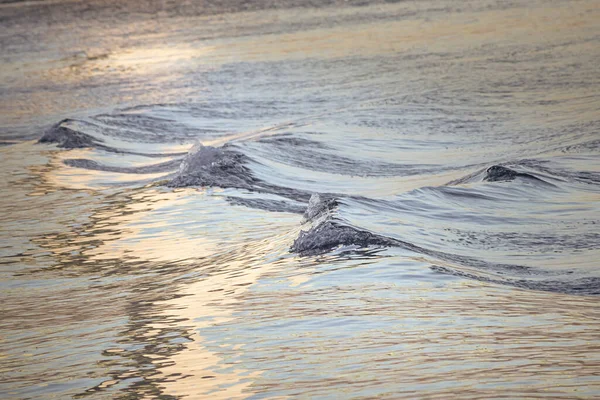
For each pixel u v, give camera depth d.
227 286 22.64
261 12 144.50
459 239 27.27
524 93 63.66
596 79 67.12
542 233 28.34
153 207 36.00
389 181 40.38
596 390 13.19
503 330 16.89
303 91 71.38
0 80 93.00
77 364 17.31
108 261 28.55
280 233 29.67
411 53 89.12
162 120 60.69
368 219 27.62
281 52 96.44
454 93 65.31
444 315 18.28
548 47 86.19
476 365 14.74
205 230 31.75
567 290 22.19
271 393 14.23
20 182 43.22
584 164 39.25
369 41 100.81
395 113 58.47
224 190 38.22
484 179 36.22
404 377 14.39
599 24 100.50
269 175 40.88
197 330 18.69
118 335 19.17
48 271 27.80
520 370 14.30
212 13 150.00
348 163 44.38
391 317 18.16
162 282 24.81
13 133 60.97
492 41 93.50
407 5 137.25
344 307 19.22
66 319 21.59
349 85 73.06
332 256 24.02
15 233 33.09
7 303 24.28
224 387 14.88
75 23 154.25
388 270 22.12
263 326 18.34
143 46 113.25
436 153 46.81
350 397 13.68
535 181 35.41
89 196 39.16
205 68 88.56
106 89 80.75
